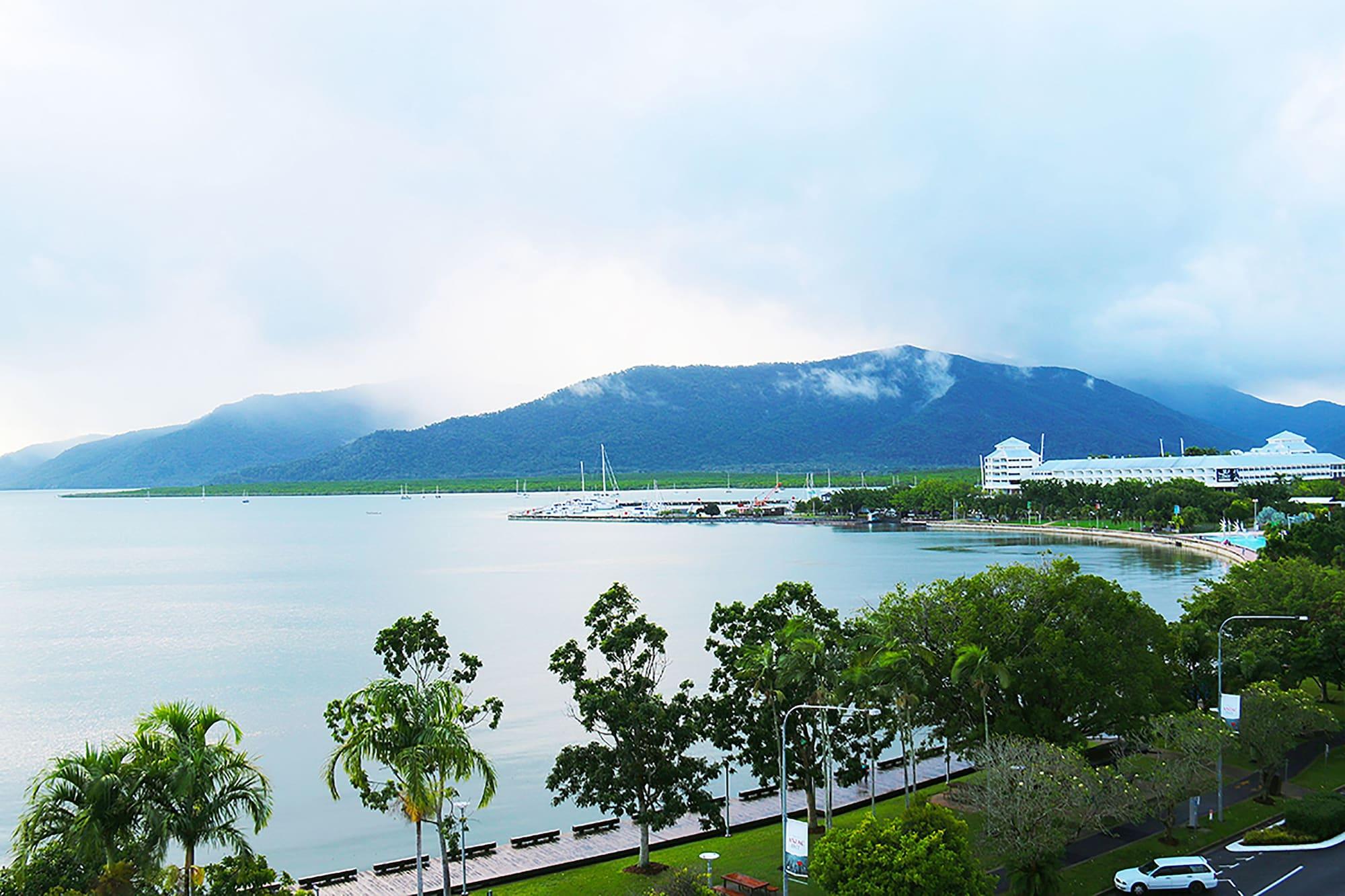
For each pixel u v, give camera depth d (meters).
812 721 70.44
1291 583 108.94
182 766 42.16
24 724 117.19
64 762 42.69
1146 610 78.94
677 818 73.44
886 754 97.44
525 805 87.62
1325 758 85.56
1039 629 72.94
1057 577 78.25
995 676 70.62
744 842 71.06
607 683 67.62
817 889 60.03
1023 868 56.41
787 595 74.62
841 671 66.44
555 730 110.38
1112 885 59.84
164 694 131.38
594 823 77.00
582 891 61.12
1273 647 97.62
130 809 42.44
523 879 66.00
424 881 65.81
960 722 76.31
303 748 106.62
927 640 78.81
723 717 70.25
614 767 64.62
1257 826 70.19
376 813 86.75
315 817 85.62
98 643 171.50
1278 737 72.94
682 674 135.12
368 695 52.69
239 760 45.56
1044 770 57.75
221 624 192.00
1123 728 74.19
